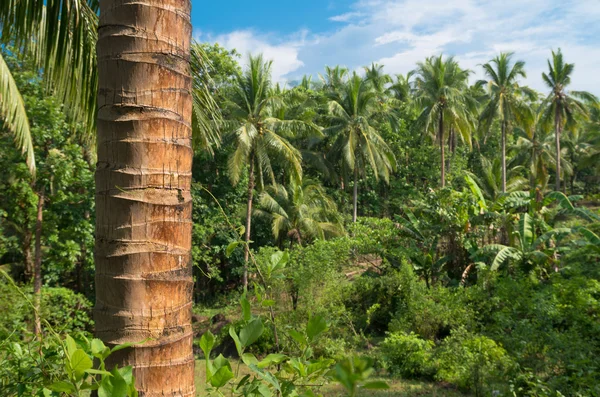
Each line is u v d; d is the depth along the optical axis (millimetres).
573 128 36750
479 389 9102
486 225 18703
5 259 15188
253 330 1387
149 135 1534
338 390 8422
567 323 10422
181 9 1650
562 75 35750
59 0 3822
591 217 16875
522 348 8984
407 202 34219
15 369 1665
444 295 15039
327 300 14617
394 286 16359
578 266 14695
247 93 21625
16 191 12867
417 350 11734
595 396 6566
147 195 1513
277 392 1395
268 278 1729
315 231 24656
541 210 18422
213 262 21531
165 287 1496
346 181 34969
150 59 1562
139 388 1429
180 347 1506
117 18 1575
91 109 4082
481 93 43250
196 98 4082
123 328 1456
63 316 9156
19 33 4281
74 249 14047
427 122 31828
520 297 12109
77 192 15023
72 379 1204
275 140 21344
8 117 4898
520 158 43375
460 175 36688
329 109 29844
